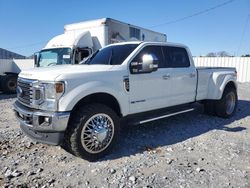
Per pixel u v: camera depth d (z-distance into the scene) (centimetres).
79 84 428
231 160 439
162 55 582
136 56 525
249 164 423
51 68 483
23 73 481
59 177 383
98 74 454
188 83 634
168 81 577
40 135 432
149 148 496
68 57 1064
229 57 2023
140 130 615
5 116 802
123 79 486
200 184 357
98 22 1149
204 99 707
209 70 709
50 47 1141
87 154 437
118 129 475
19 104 474
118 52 548
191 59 655
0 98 1302
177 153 473
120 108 486
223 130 618
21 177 383
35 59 1180
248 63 1942
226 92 730
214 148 495
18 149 494
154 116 560
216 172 393
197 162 431
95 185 358
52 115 405
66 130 431
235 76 773
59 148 498
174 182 363
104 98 476
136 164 425
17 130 620
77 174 392
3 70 2036
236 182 363
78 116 427
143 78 520
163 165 420
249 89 1492
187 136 573
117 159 448
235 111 777
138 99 516
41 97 418
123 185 356
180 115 767
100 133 445
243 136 570
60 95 409
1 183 363
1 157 456
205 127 645
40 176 386
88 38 1150
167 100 582
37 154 470
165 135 580
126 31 1284
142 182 364
